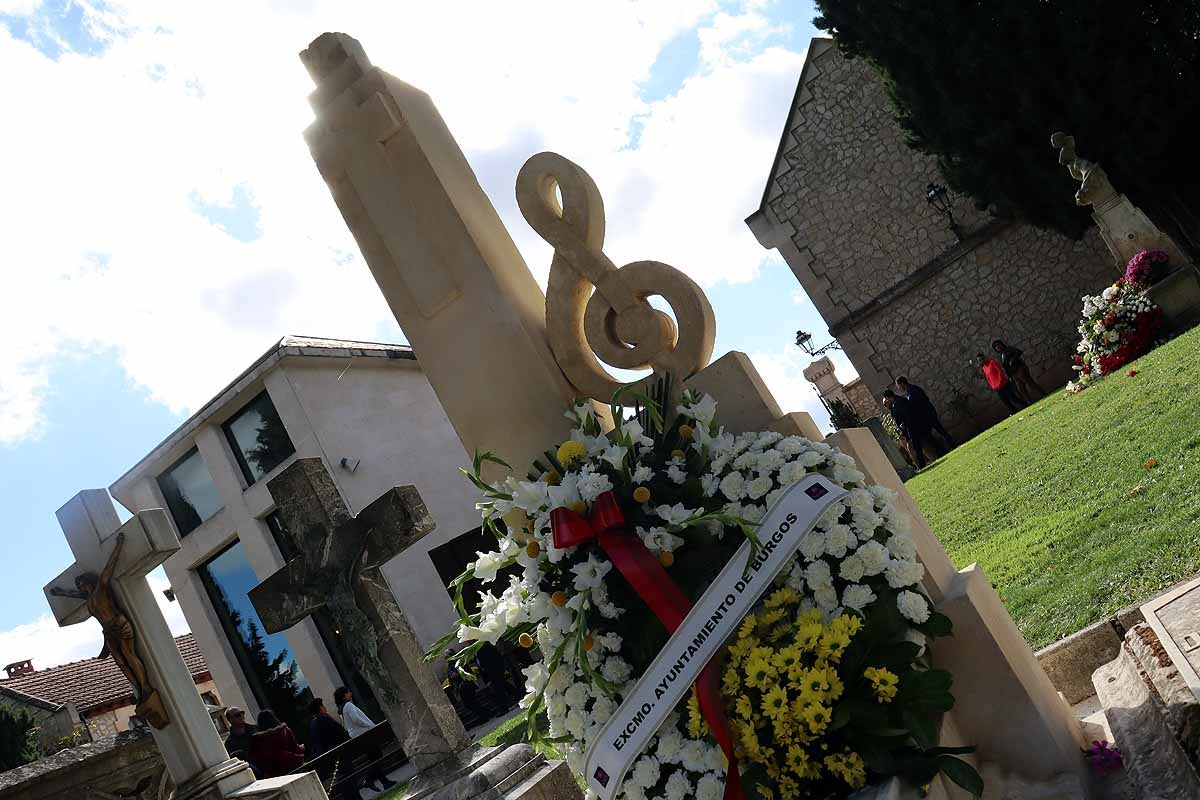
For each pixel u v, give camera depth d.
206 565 20.89
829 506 3.10
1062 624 4.46
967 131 18.22
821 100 23.34
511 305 4.06
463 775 4.47
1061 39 16.31
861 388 32.88
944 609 3.32
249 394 19.66
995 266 22.22
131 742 7.04
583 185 3.85
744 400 3.52
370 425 19.92
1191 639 2.90
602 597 3.23
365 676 4.74
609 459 3.29
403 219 4.31
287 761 9.76
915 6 17.25
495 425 4.11
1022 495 8.08
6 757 22.95
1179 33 15.66
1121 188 17.44
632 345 3.76
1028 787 3.11
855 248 23.38
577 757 3.40
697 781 3.02
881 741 2.79
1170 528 4.87
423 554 18.81
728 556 3.20
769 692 2.84
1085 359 14.48
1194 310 13.60
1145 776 2.70
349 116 4.38
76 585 5.62
